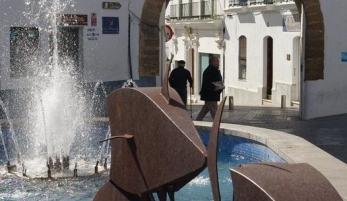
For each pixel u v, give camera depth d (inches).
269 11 1202.6
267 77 1241.4
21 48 708.0
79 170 490.3
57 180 458.6
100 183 451.8
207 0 1469.0
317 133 687.1
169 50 1700.3
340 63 859.4
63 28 744.3
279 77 1182.3
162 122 243.6
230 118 874.1
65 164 499.8
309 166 202.1
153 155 249.0
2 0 693.9
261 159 517.3
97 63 763.4
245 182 191.8
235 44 1357.0
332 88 860.0
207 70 756.0
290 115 912.3
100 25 761.0
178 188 249.3
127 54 782.5
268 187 186.9
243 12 1299.2
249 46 1294.3
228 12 1368.1
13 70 704.4
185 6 1571.1
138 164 257.0
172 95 253.9
